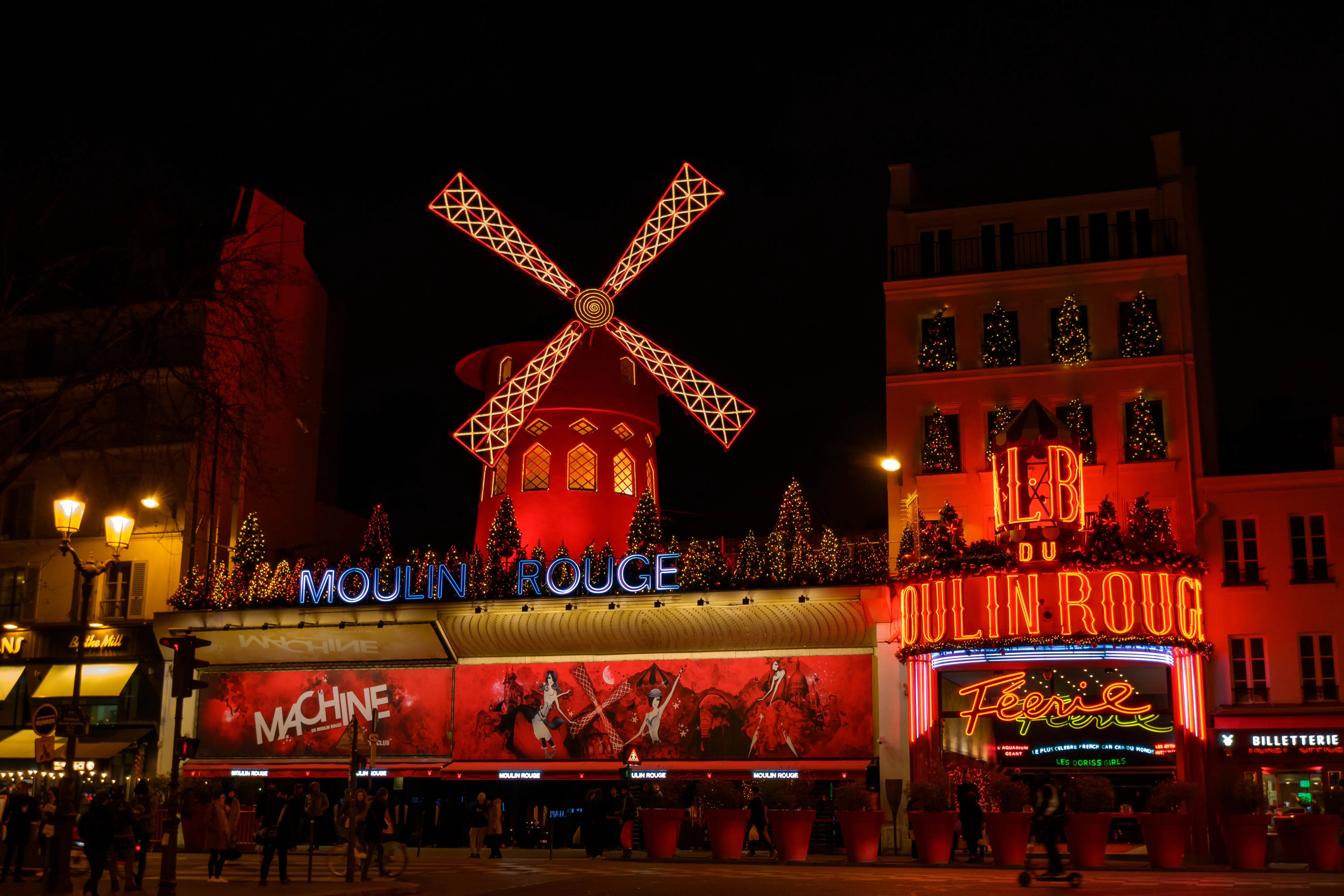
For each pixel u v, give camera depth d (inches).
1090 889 638.5
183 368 684.1
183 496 1277.1
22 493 1339.8
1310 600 1024.2
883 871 788.6
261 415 735.1
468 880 716.7
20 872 726.5
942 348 1141.1
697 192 1278.3
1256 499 1051.9
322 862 928.3
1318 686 1008.9
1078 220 1143.0
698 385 1249.4
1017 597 965.2
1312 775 995.9
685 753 1101.1
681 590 1099.9
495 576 1148.5
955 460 1113.4
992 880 703.1
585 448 1239.5
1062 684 1167.0
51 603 1300.4
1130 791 1099.3
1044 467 1008.2
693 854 982.4
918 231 1176.2
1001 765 1168.2
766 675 1096.8
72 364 718.5
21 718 1274.6
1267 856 899.4
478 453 1221.1
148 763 1230.3
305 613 1183.6
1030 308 1129.4
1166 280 1103.6
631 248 1278.3
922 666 1037.2
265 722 1213.7
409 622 1160.2
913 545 1045.8
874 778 1056.8
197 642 615.5
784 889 641.6
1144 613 956.6
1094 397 1096.8
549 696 1144.8
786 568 1089.4
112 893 648.4
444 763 1154.7
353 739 753.6
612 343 1279.5
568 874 753.6
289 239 1427.2
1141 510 1003.3
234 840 882.1
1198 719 993.5
